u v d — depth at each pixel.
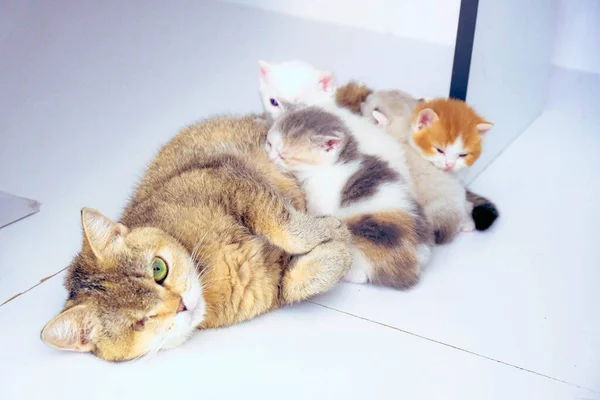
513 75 0.74
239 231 0.55
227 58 0.94
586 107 0.84
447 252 0.62
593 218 0.66
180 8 1.11
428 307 0.57
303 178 0.61
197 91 0.86
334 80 0.71
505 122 0.75
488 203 0.65
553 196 0.69
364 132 0.63
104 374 0.53
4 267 0.62
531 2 0.72
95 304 0.50
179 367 0.53
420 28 1.00
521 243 0.63
